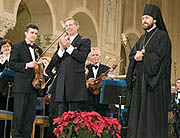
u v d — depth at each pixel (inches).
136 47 211.3
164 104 195.5
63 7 493.0
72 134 184.5
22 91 234.7
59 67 231.8
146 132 191.2
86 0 534.3
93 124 183.9
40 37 475.2
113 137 189.9
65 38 227.0
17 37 539.8
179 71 675.4
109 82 263.6
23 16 523.2
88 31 555.2
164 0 700.0
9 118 242.1
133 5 644.1
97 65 299.3
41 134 281.3
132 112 199.0
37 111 293.9
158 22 205.2
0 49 272.4
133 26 642.2
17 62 238.8
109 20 578.2
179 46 687.1
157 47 197.3
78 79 227.1
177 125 366.3
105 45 564.7
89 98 278.7
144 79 196.1
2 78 238.2
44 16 475.5
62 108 224.8
